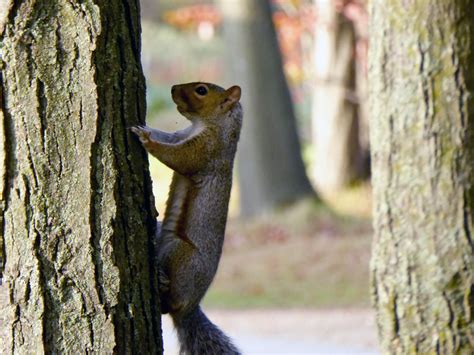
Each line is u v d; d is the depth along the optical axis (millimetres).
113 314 7012
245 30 36594
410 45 11680
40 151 6941
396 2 11781
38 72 6945
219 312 24875
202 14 39719
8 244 6980
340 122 39281
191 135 10039
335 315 23562
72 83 7000
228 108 10359
